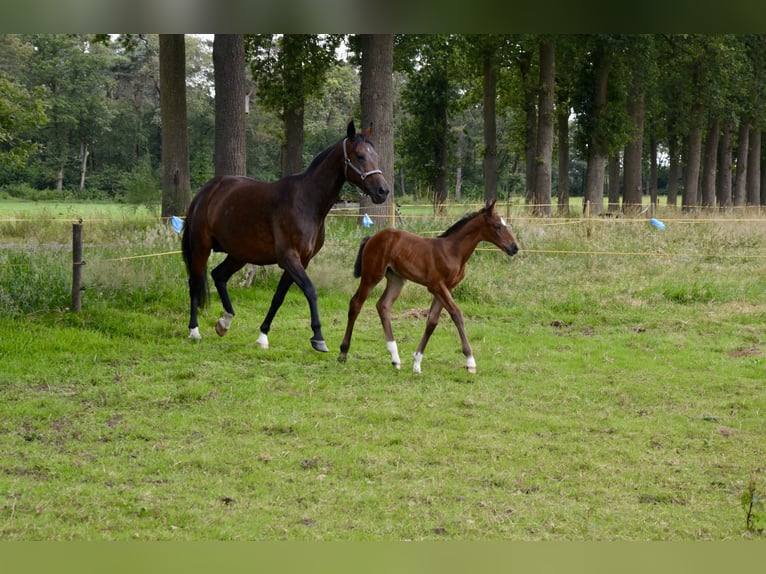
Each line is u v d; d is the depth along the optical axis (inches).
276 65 1041.5
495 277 569.0
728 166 1595.7
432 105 1416.1
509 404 307.7
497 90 1425.9
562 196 1170.0
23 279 436.5
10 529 190.2
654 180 1675.7
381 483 226.2
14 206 1401.3
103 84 2423.7
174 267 510.3
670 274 597.9
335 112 2445.9
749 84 1439.5
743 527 202.7
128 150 2428.6
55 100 2196.1
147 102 2608.3
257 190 378.9
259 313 469.1
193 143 2266.2
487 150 1222.9
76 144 2383.1
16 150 711.7
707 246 737.6
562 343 419.8
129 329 406.9
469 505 211.9
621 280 575.8
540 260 643.5
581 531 198.5
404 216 709.9
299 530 195.0
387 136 722.2
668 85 1326.3
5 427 264.7
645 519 206.5
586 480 231.8
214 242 398.0
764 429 282.2
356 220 724.7
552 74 1083.9
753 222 858.8
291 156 1087.6
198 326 430.9
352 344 403.5
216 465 236.2
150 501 209.2
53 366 341.7
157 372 338.0
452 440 263.1
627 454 254.2
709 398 322.3
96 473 226.5
